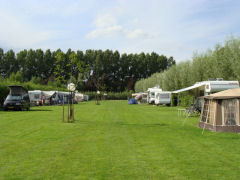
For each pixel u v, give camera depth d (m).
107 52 80.62
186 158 6.57
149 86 59.00
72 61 15.45
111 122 14.28
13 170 5.46
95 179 4.96
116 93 76.81
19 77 46.44
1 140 8.66
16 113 20.05
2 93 26.45
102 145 8.02
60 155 6.73
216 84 18.28
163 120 15.85
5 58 66.56
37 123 13.39
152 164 6.02
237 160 6.42
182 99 31.41
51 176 5.10
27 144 8.05
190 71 32.28
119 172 5.40
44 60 69.75
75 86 15.05
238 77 22.50
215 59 24.81
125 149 7.51
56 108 28.28
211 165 5.97
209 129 11.62
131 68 83.31
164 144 8.30
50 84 55.19
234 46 22.67
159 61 81.94
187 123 14.38
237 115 10.84
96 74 77.12
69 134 9.98
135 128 11.95
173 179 5.00
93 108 28.53
